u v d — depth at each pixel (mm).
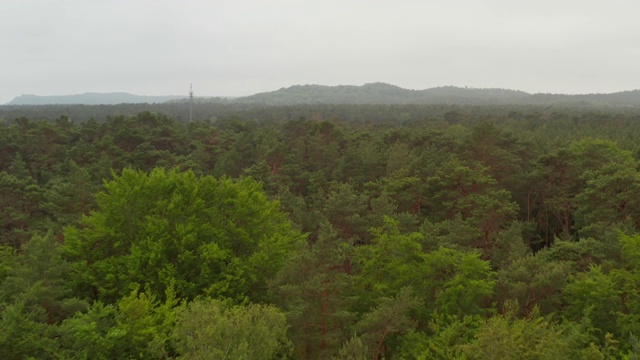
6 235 47406
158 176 29906
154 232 26578
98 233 26953
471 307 24031
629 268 26188
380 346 23719
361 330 22734
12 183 50781
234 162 61594
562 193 45688
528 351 16359
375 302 25969
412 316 25688
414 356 20938
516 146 54031
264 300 27094
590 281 22594
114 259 26141
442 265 26531
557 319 24000
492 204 36031
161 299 25391
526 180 49406
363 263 29047
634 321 21016
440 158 53781
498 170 49344
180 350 17297
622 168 36688
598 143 46844
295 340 23203
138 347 19672
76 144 67062
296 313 21594
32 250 23328
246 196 31094
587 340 19125
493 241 36031
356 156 56625
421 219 43531
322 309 23422
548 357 16062
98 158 62000
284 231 32719
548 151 55719
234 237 29719
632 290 22281
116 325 20578
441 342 20328
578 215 39500
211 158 69938
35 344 18391
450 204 41438
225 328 16781
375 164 56938
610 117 110750
